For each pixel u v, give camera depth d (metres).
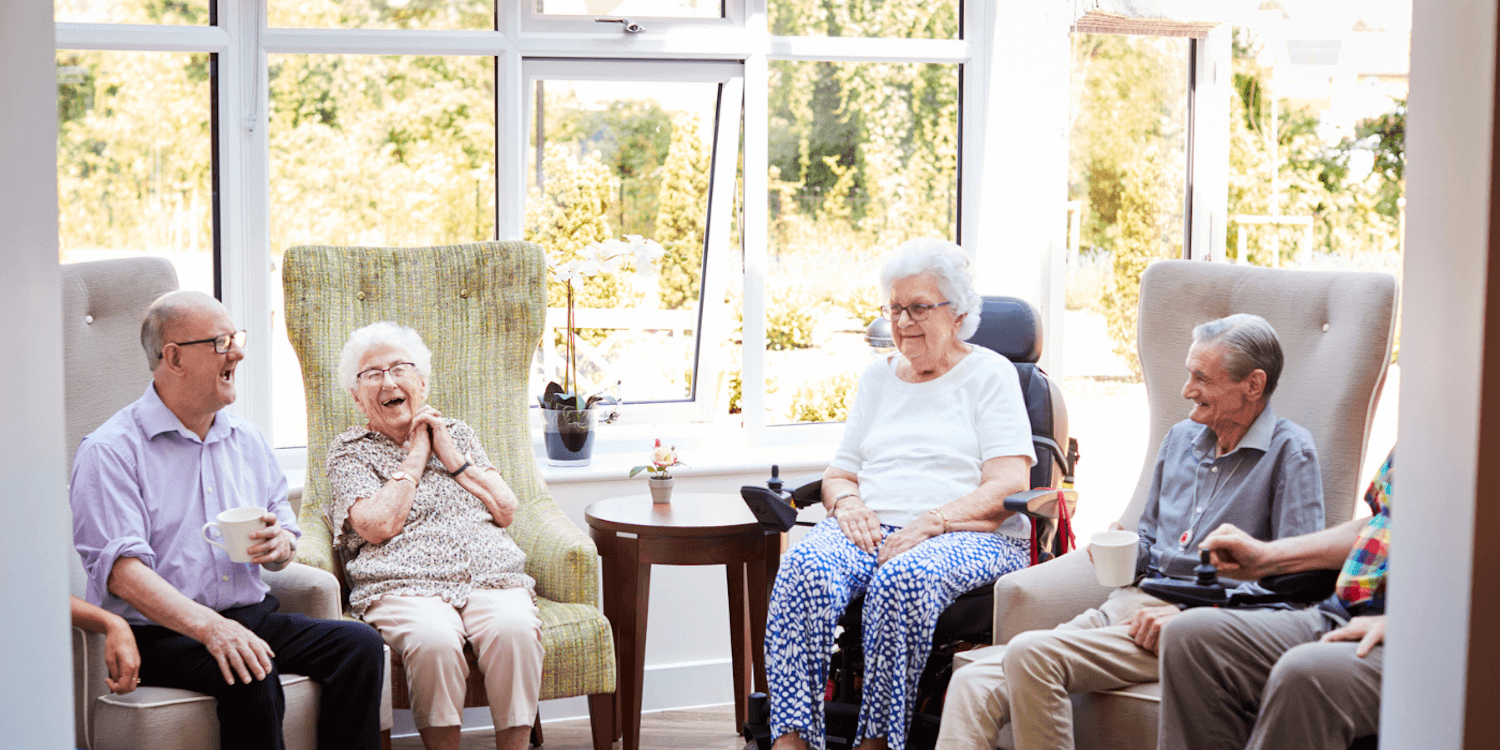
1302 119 3.94
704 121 3.67
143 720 2.03
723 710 3.37
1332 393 2.44
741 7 3.65
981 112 3.83
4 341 1.07
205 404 2.32
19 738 1.10
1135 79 3.80
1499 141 0.93
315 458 2.85
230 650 2.09
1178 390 2.68
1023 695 2.08
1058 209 3.66
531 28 3.49
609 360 3.69
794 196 3.78
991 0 3.77
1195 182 3.90
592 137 3.59
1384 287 2.43
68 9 3.16
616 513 2.96
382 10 3.40
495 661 2.43
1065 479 2.84
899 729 2.38
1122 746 2.09
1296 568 2.10
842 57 3.72
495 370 3.04
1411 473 1.06
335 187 3.42
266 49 3.30
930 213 3.90
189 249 3.33
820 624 2.46
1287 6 3.84
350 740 2.25
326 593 2.42
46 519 1.14
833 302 3.85
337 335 2.91
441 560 2.63
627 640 2.87
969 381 2.76
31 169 1.10
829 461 3.54
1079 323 3.85
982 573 2.49
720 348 3.76
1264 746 1.87
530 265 3.07
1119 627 2.16
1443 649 1.00
